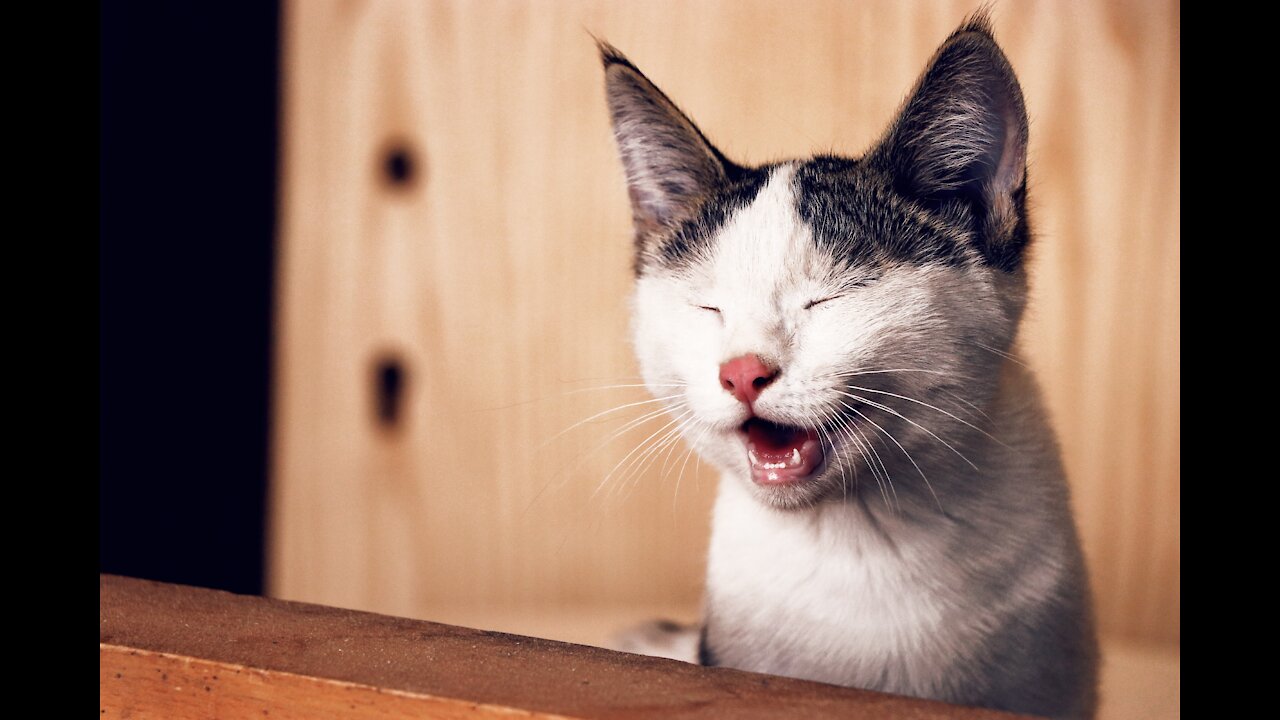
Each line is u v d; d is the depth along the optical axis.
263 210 0.70
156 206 0.68
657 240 0.54
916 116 0.50
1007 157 0.50
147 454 0.68
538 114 0.69
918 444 0.50
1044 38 0.64
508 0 0.69
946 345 0.49
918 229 0.50
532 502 0.70
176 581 0.69
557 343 0.70
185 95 0.68
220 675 0.41
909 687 0.51
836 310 0.49
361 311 0.71
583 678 0.41
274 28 0.70
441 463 0.71
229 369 0.70
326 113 0.70
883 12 0.66
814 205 0.51
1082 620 0.51
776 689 0.40
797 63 0.67
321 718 0.41
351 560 0.71
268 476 0.71
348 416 0.71
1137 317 0.65
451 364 0.71
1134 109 0.64
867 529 0.51
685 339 0.51
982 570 0.50
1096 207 0.65
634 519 0.70
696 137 0.53
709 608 0.53
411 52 0.70
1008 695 0.50
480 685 0.40
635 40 0.68
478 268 0.70
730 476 0.53
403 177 0.70
